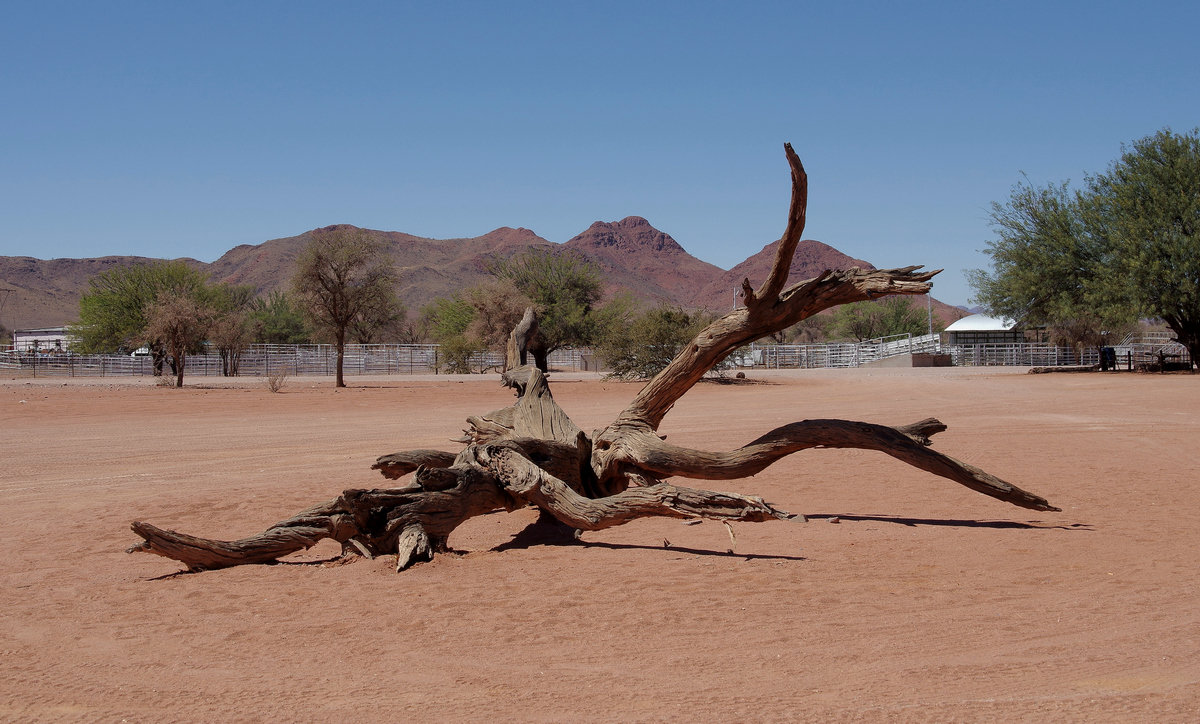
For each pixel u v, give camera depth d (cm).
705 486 1153
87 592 650
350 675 456
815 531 845
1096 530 823
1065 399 2638
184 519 959
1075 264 4488
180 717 403
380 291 4334
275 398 3234
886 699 404
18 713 412
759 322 866
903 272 782
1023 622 527
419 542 722
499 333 5681
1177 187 4172
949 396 2883
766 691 418
